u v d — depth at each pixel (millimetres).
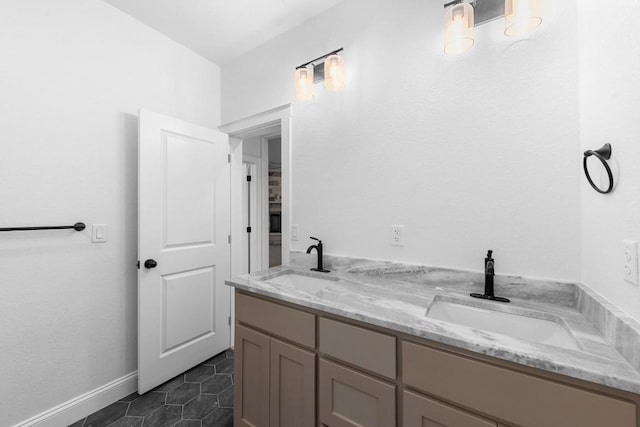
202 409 1642
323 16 1813
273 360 1285
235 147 2492
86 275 1644
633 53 689
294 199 1947
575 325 894
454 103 1338
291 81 1983
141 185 1781
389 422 945
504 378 749
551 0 1113
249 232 3572
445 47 1212
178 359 1970
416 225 1449
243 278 1540
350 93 1686
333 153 1757
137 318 1877
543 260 1137
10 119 1378
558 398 681
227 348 2346
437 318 1179
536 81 1146
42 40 1485
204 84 2334
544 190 1134
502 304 1102
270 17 1862
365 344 1006
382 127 1562
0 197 1349
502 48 1220
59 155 1541
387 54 1549
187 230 2045
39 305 1464
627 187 724
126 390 1789
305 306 1171
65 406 1530
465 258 1311
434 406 856
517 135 1187
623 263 750
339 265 1700
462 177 1317
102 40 1724
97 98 1701
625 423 612
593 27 934
